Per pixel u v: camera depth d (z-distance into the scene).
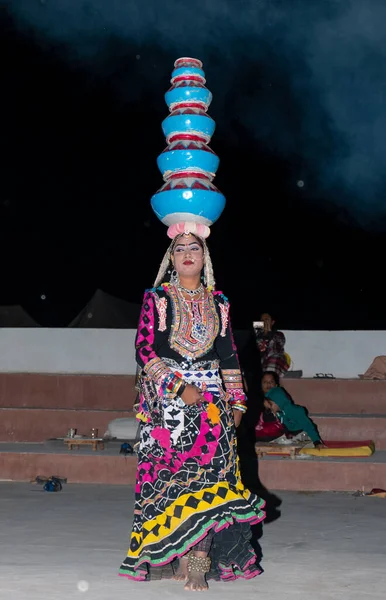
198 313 4.95
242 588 4.75
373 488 8.53
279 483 8.73
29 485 8.79
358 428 10.46
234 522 4.75
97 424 10.95
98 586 4.77
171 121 5.22
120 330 12.46
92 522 6.70
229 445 4.83
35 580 4.89
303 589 4.74
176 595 4.59
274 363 11.59
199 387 4.84
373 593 4.66
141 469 4.88
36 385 11.86
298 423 9.71
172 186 5.09
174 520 4.58
